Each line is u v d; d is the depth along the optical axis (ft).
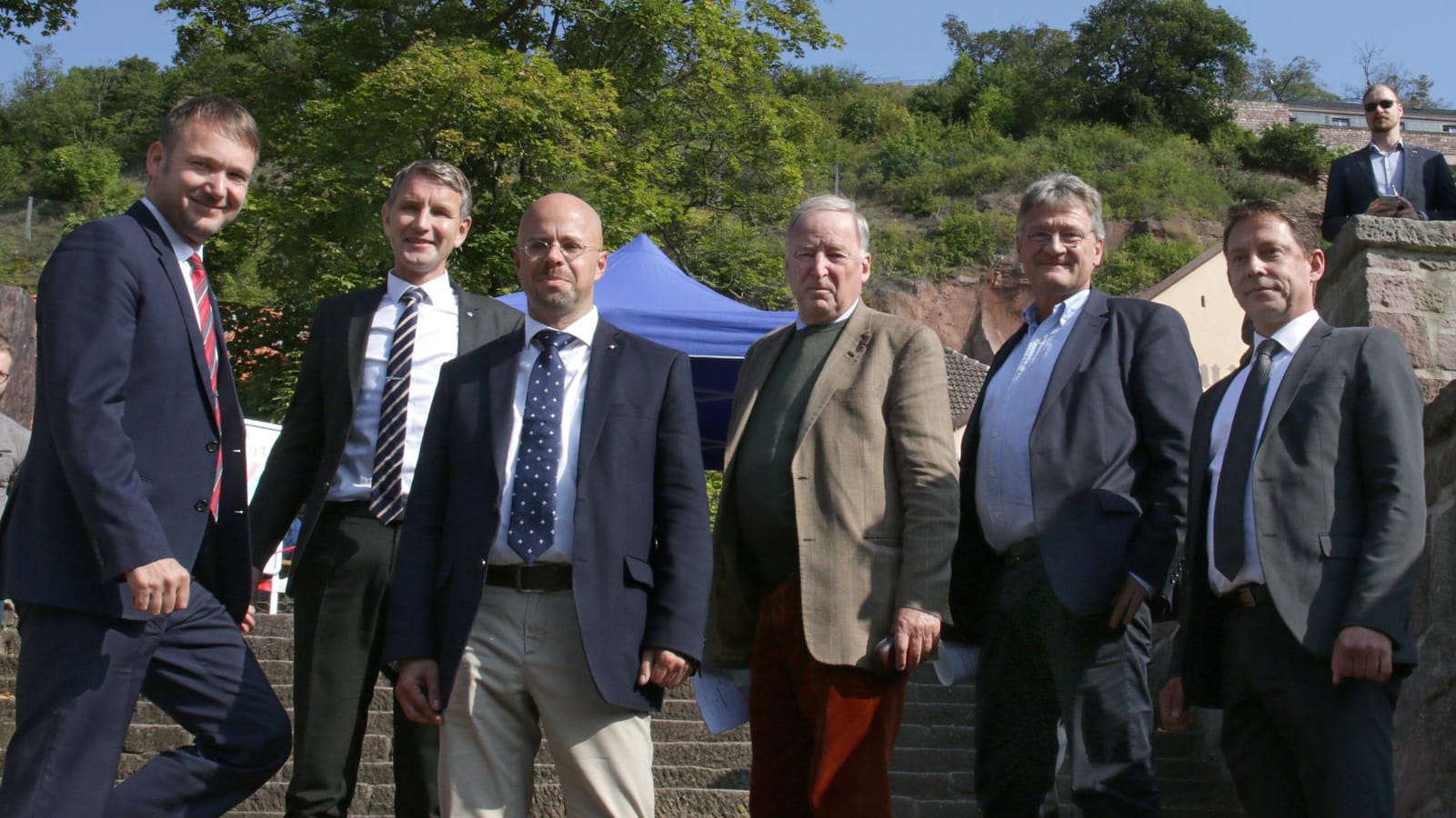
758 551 12.85
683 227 72.59
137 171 221.46
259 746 11.23
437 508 11.91
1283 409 11.55
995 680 13.01
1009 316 146.92
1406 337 20.07
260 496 13.83
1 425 19.04
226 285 90.07
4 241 164.66
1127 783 11.89
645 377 12.17
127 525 10.25
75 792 10.27
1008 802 12.84
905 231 171.63
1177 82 239.71
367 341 14.02
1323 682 10.85
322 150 61.46
